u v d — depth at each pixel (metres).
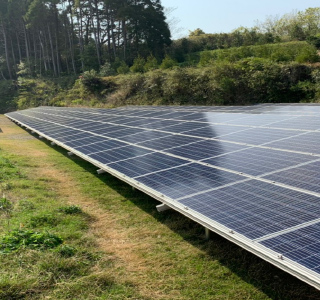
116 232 7.79
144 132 13.51
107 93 44.31
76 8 62.16
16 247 6.49
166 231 7.74
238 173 7.15
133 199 9.80
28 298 5.12
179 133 12.11
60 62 71.06
